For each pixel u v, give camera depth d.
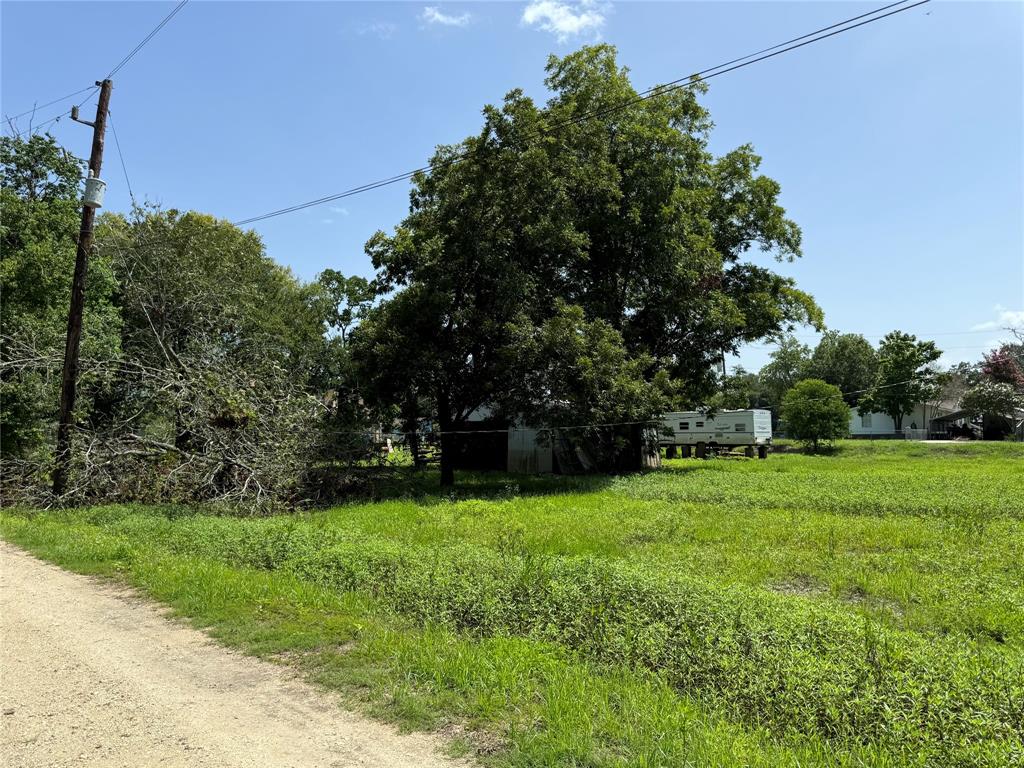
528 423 23.45
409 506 17.48
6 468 18.94
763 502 16.50
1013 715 4.29
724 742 4.11
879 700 4.39
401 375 21.89
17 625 7.32
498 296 22.22
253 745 4.45
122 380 20.08
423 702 5.04
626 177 25.41
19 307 20.92
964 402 50.94
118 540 11.85
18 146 23.48
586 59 25.95
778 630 5.59
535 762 4.07
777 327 29.08
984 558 9.69
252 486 17.84
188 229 29.45
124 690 5.46
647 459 30.08
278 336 25.86
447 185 22.83
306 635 6.76
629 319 27.45
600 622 6.36
